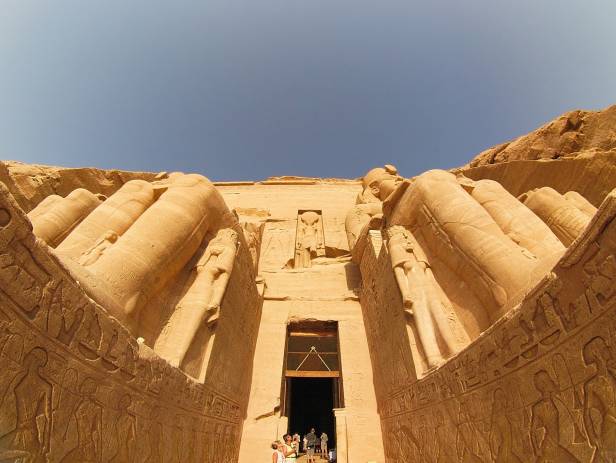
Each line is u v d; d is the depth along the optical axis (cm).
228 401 496
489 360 253
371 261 667
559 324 184
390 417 530
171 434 304
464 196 448
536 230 418
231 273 483
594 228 158
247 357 617
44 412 161
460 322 407
